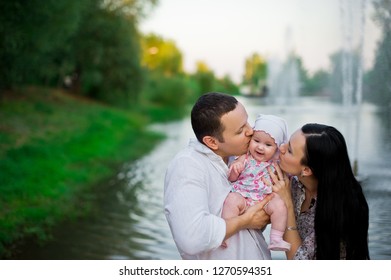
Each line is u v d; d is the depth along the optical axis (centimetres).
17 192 738
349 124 1096
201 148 241
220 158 243
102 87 2416
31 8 1082
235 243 239
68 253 564
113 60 2348
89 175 994
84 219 710
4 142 1044
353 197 233
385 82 973
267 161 257
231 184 262
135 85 2458
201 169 234
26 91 1900
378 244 482
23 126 1290
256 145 255
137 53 2416
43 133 1262
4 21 1046
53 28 1241
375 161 716
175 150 1532
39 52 1366
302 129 239
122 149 1425
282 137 258
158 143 1692
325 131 233
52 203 749
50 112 1616
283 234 246
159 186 975
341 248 238
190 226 219
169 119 2811
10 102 1582
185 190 226
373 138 884
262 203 245
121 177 1045
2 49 1145
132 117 2275
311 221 246
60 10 1227
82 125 1546
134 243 608
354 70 1290
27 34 1151
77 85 2427
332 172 230
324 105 2005
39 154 981
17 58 1261
